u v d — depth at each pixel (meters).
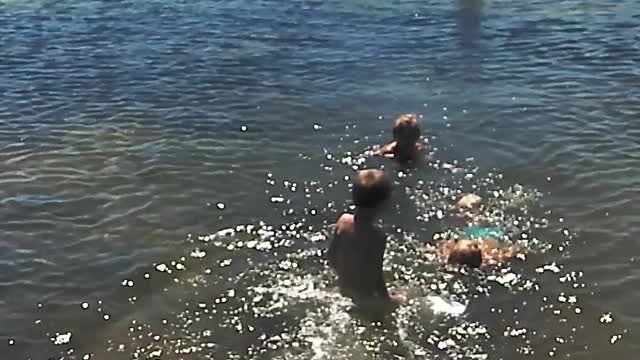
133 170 12.10
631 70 16.02
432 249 9.75
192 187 11.51
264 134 13.36
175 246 9.96
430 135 13.16
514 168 11.87
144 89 15.68
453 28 19.47
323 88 15.55
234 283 9.15
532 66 16.53
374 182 8.61
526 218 10.46
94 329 8.45
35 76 16.58
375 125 13.69
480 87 15.42
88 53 18.09
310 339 8.16
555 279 9.11
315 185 11.53
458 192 11.21
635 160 11.98
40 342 8.25
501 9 20.97
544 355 7.90
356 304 8.62
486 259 9.48
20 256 9.80
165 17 20.97
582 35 18.45
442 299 8.74
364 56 17.53
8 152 12.85
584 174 11.59
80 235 10.27
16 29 20.03
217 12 21.36
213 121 13.96
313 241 10.02
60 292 9.09
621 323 8.34
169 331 8.38
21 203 11.12
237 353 8.00
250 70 16.69
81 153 12.77
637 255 9.55
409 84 15.71
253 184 11.59
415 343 8.07
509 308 8.61
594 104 14.30
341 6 21.75
